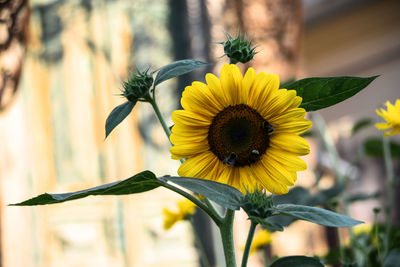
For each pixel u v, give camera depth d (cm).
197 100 74
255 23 224
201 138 74
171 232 247
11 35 165
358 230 156
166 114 249
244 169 74
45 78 250
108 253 250
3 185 229
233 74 74
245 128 74
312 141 234
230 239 74
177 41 243
